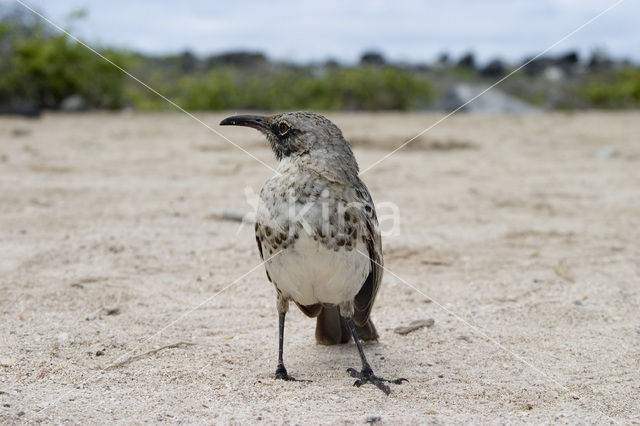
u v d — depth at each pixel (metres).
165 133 20.56
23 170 13.81
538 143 19.98
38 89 28.59
